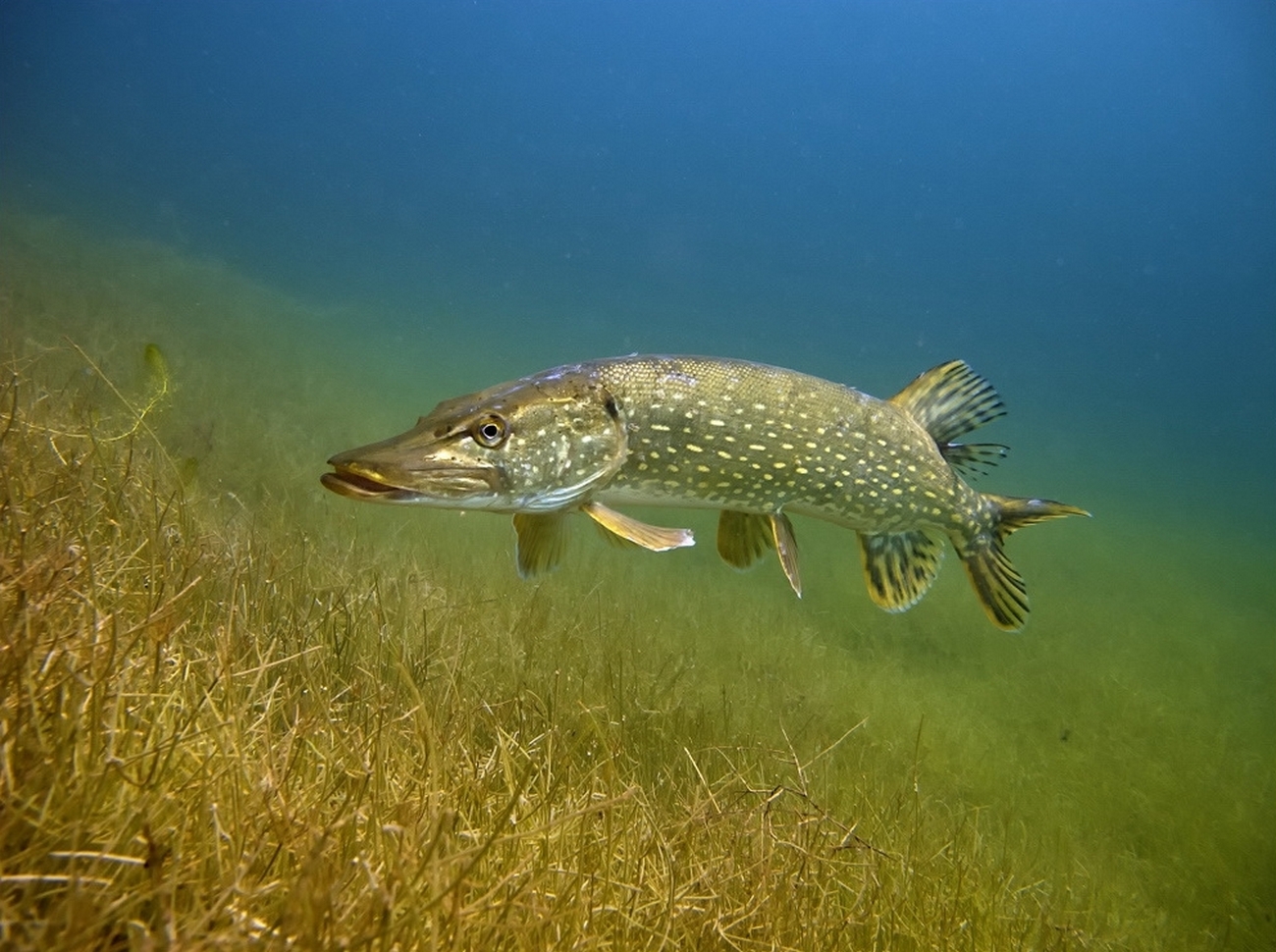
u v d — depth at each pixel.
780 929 0.44
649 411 0.61
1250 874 0.84
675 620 1.11
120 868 0.29
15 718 0.31
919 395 0.73
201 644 0.50
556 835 0.41
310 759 0.41
